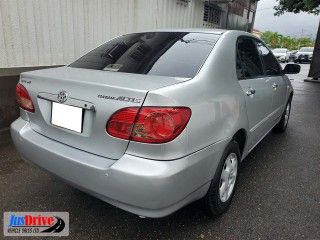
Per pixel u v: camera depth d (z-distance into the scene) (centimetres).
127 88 157
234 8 1110
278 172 306
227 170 218
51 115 192
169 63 205
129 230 205
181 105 158
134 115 153
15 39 388
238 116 218
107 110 161
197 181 175
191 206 231
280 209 235
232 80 222
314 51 1178
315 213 231
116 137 159
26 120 217
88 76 189
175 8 708
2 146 347
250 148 281
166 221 215
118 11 536
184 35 243
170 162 154
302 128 489
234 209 233
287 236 202
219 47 220
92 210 228
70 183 182
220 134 192
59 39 445
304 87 1047
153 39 247
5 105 393
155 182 148
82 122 174
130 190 153
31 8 397
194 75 190
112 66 220
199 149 172
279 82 353
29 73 212
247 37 279
